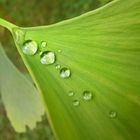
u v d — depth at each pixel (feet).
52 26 0.39
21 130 0.70
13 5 1.74
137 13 0.37
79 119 0.39
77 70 0.39
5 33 1.72
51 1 1.72
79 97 0.39
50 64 0.39
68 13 1.68
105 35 0.38
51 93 0.39
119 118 0.39
